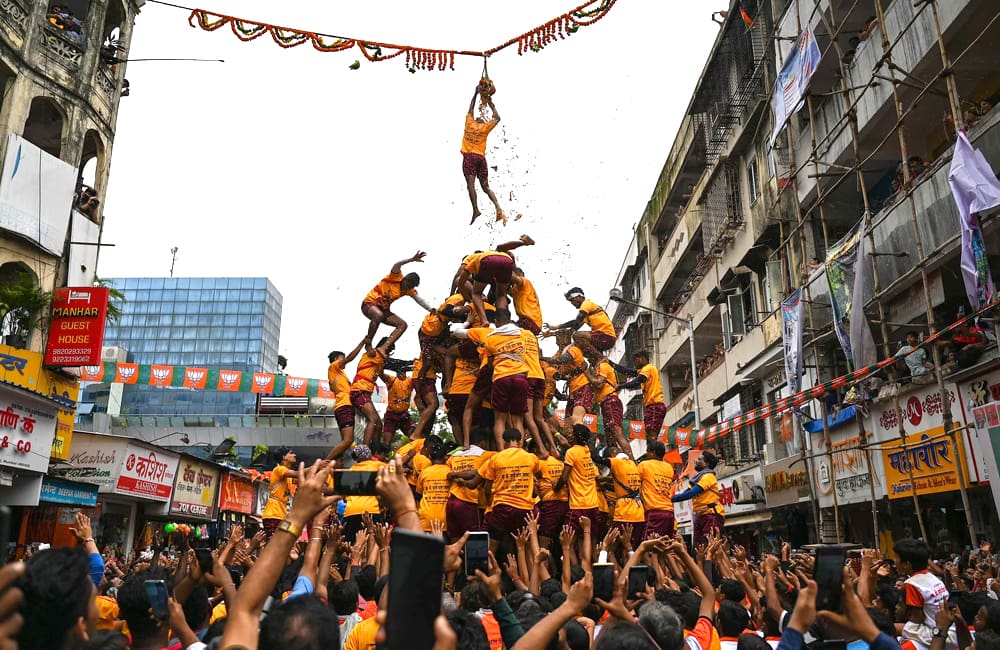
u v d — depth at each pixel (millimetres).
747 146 24219
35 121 19469
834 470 16531
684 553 4715
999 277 13750
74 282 18406
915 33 14445
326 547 4145
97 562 4574
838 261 16062
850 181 19297
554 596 4992
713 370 28031
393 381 13719
